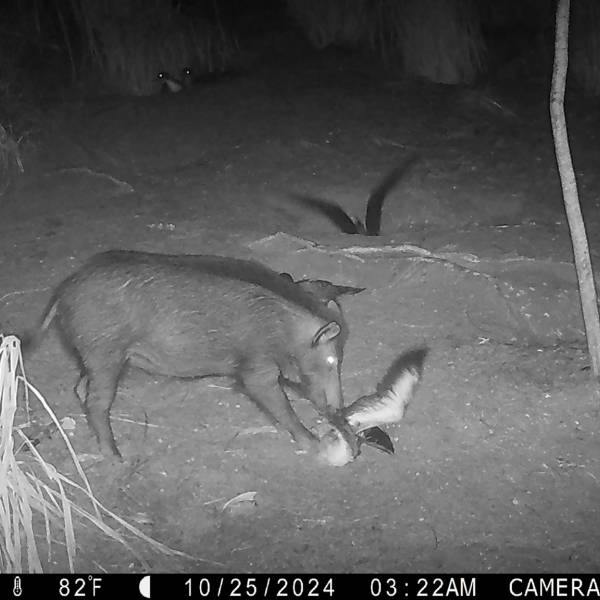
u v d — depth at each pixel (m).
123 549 4.91
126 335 5.24
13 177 7.44
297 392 5.53
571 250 6.61
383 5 9.73
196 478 5.22
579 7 9.35
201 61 9.44
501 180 7.45
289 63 9.43
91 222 6.91
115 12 9.40
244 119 8.16
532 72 9.34
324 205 7.20
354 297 6.25
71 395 5.60
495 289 6.23
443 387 5.65
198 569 4.85
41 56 9.20
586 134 8.09
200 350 5.27
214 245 6.65
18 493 4.91
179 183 7.39
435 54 9.48
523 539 4.97
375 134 7.97
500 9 10.40
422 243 6.68
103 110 8.34
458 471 5.24
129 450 5.34
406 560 4.89
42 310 6.09
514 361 5.82
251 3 10.68
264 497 5.14
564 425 5.47
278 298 5.24
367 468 5.26
